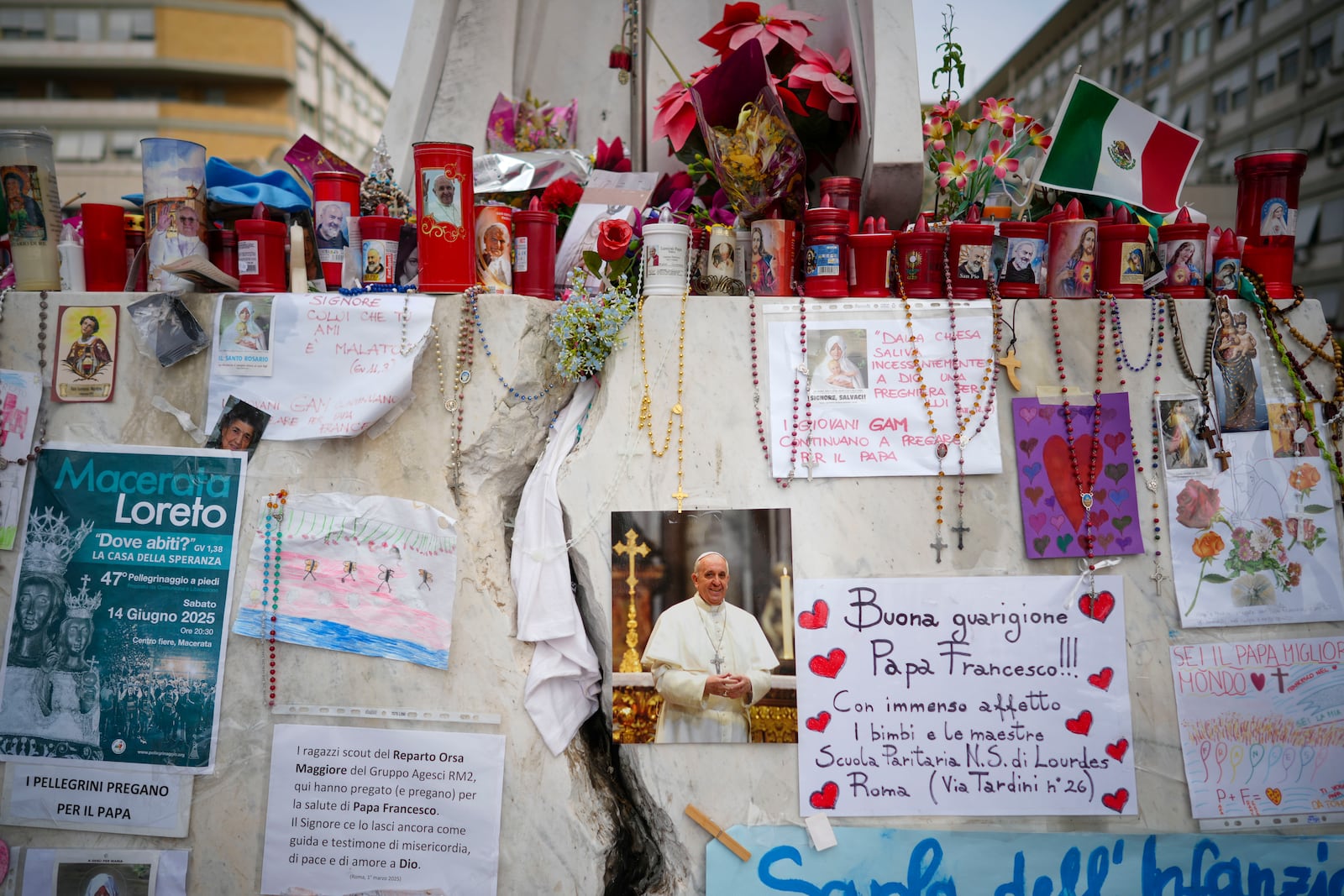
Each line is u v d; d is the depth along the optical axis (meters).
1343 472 2.49
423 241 2.45
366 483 2.45
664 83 3.38
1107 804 2.41
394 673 2.42
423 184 2.42
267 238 2.47
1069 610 2.44
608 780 2.51
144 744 2.43
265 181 2.76
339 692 2.43
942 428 2.45
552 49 3.47
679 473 2.45
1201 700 2.44
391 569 2.43
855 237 2.46
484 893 2.38
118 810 2.43
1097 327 2.48
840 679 2.42
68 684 2.45
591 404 2.56
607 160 3.18
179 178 2.49
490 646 2.42
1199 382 2.48
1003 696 2.43
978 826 2.41
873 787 2.40
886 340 2.46
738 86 2.69
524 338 2.43
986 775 2.41
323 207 2.54
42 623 2.46
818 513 2.44
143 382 2.48
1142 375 2.48
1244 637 2.45
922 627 2.43
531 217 2.50
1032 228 2.47
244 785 2.43
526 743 2.40
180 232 2.49
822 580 2.43
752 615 2.43
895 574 2.44
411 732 2.41
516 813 2.39
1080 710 2.42
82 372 2.48
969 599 2.43
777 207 2.66
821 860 2.39
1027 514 2.45
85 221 2.57
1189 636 2.45
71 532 2.47
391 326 2.41
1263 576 2.46
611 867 2.42
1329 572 2.47
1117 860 2.39
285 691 2.43
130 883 2.42
